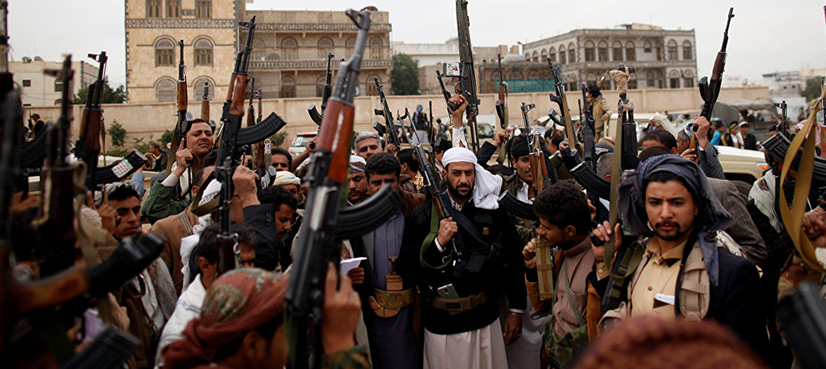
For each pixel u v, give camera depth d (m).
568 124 4.28
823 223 2.38
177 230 3.56
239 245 2.42
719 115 22.25
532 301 3.36
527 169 4.48
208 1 39.00
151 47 38.19
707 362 0.72
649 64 57.91
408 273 3.33
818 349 0.91
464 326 3.28
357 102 30.02
